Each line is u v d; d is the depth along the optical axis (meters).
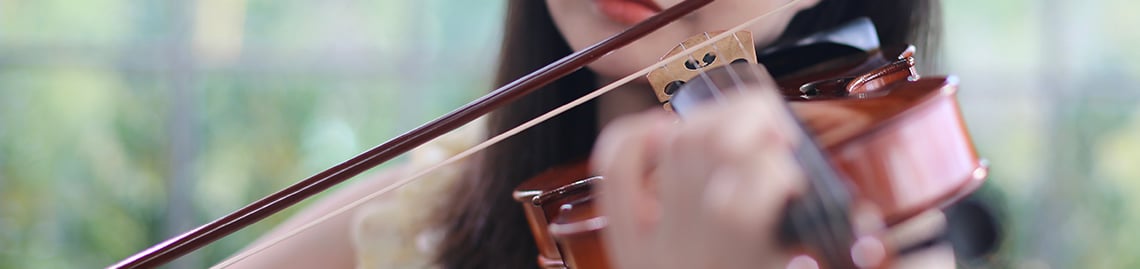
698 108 0.86
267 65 3.71
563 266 1.00
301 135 3.72
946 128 0.87
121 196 3.63
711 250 0.72
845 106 0.89
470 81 3.71
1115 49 3.63
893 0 1.25
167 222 3.66
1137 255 3.57
